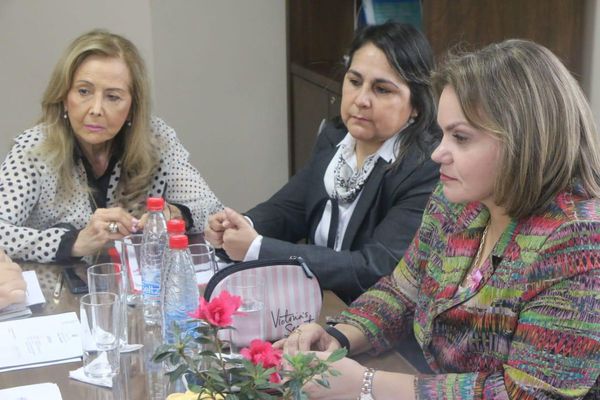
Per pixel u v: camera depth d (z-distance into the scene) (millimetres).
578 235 1521
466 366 1714
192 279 1839
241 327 1825
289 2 4453
